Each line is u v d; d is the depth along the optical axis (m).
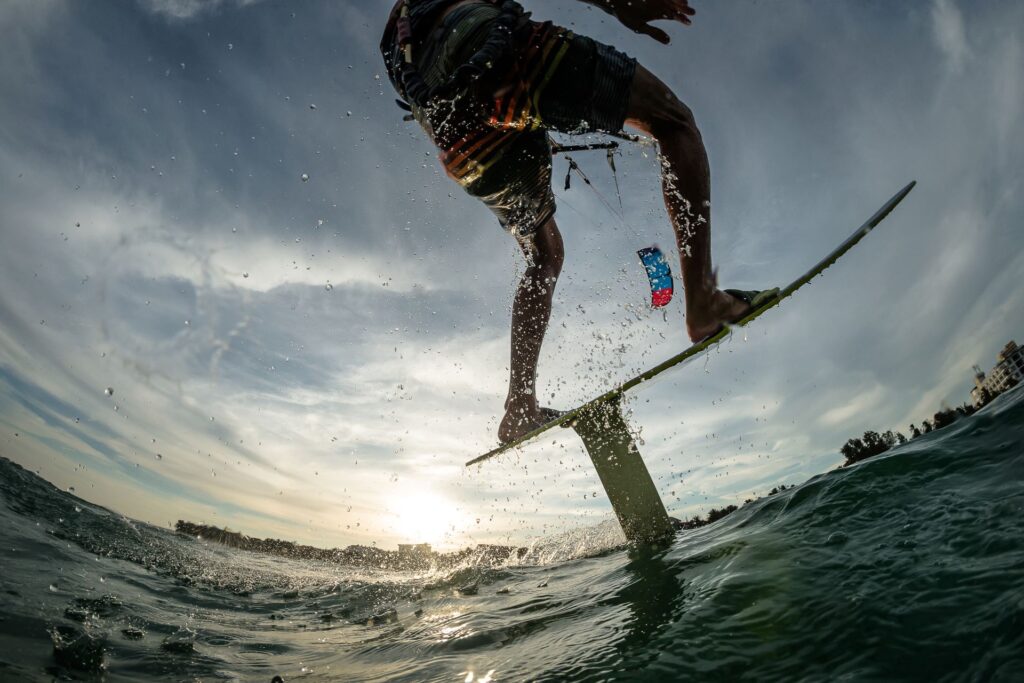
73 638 1.39
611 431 2.59
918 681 0.80
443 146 1.96
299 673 1.43
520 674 1.17
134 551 3.32
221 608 2.38
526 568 3.08
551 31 1.74
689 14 1.94
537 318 2.45
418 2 2.03
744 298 1.83
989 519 1.19
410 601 2.60
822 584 1.18
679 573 1.67
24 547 2.34
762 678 0.92
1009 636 0.80
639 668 1.04
